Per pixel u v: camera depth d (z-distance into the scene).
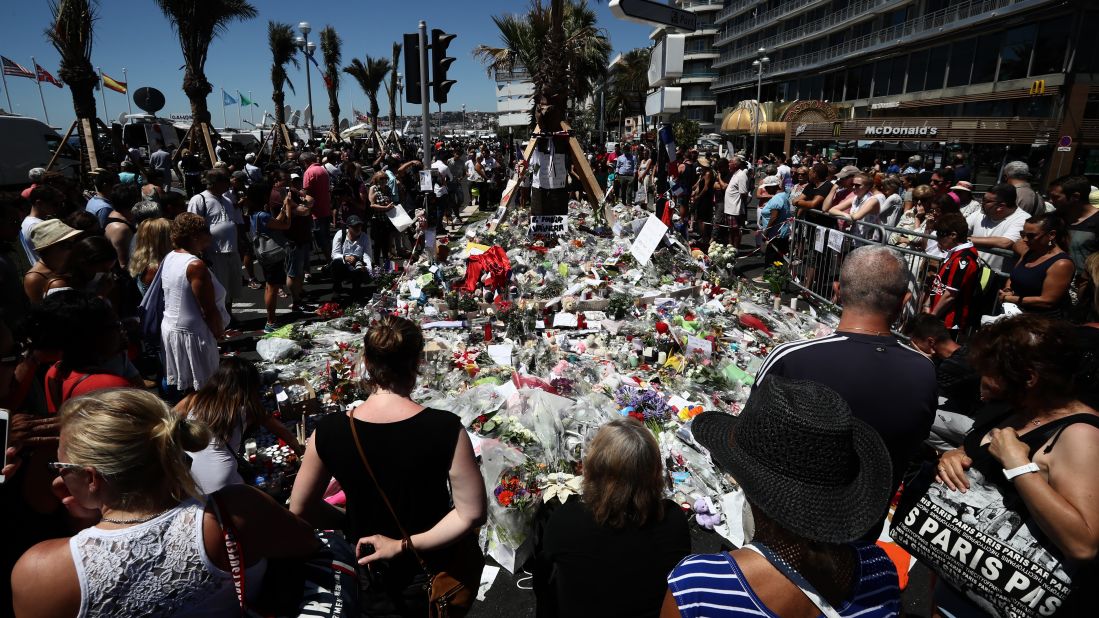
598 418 4.20
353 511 2.15
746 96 70.94
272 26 32.56
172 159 17.84
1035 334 1.92
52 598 1.44
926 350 3.80
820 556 1.29
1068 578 1.78
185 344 4.30
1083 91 26.73
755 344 5.98
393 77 43.31
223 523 1.61
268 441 4.29
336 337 6.32
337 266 8.66
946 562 2.05
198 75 18.28
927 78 38.75
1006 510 1.93
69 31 13.41
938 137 31.66
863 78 46.66
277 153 25.31
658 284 7.37
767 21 62.38
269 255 6.93
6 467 2.40
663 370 5.23
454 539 2.07
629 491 2.04
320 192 9.66
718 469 3.89
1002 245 5.66
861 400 2.10
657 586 2.04
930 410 2.13
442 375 5.07
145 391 1.64
